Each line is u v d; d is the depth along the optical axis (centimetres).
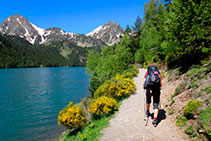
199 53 835
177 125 453
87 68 3297
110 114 723
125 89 989
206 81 529
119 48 2447
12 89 4041
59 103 2397
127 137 453
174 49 958
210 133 335
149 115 591
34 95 3156
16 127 1401
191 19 782
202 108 419
